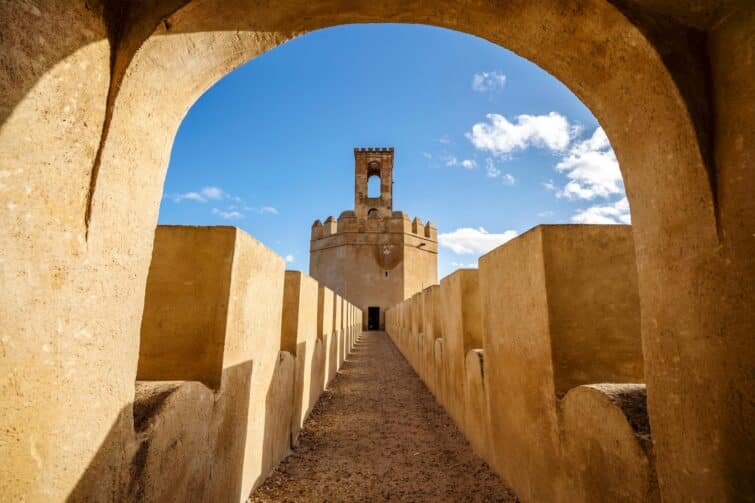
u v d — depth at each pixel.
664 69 1.63
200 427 2.43
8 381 1.19
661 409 1.75
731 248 1.42
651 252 1.83
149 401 2.05
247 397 3.29
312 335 6.78
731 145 1.46
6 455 1.19
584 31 1.91
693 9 1.56
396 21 2.28
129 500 1.72
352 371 11.44
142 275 1.85
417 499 3.57
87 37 1.48
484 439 4.42
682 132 1.61
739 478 1.36
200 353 2.82
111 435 1.62
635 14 1.67
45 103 1.31
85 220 1.49
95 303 1.55
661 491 1.73
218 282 2.93
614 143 2.13
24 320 1.25
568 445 2.58
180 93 2.02
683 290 1.63
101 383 1.58
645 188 1.88
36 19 1.27
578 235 3.00
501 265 3.84
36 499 1.28
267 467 3.94
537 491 3.05
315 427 5.91
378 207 31.47
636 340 2.88
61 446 1.38
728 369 1.42
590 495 2.32
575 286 2.94
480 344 5.46
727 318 1.42
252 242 3.34
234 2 1.79
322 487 3.80
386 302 28.36
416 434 5.56
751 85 1.39
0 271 1.17
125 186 1.71
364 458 4.62
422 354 9.68
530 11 1.99
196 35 1.82
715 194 1.50
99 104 1.55
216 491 2.69
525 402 3.28
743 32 1.44
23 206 1.24
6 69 1.17
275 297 4.12
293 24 2.14
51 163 1.34
